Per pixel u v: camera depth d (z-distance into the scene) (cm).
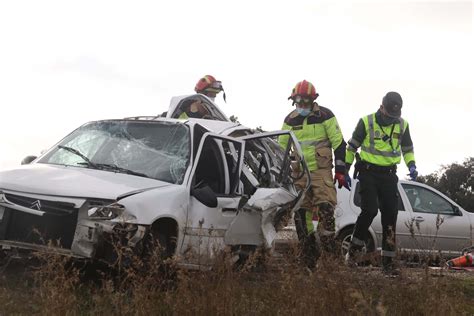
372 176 847
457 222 1260
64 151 765
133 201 610
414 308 550
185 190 673
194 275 516
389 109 844
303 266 565
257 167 865
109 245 597
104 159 730
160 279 527
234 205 723
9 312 504
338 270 559
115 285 582
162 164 709
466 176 4084
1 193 634
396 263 609
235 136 838
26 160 798
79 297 556
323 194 878
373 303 562
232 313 500
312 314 505
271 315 518
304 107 899
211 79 1070
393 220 849
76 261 602
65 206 608
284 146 886
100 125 802
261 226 734
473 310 592
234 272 540
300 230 826
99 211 596
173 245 647
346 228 1175
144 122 781
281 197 764
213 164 762
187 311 488
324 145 900
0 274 636
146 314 490
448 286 588
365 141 857
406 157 890
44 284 496
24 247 606
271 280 556
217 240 694
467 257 952
